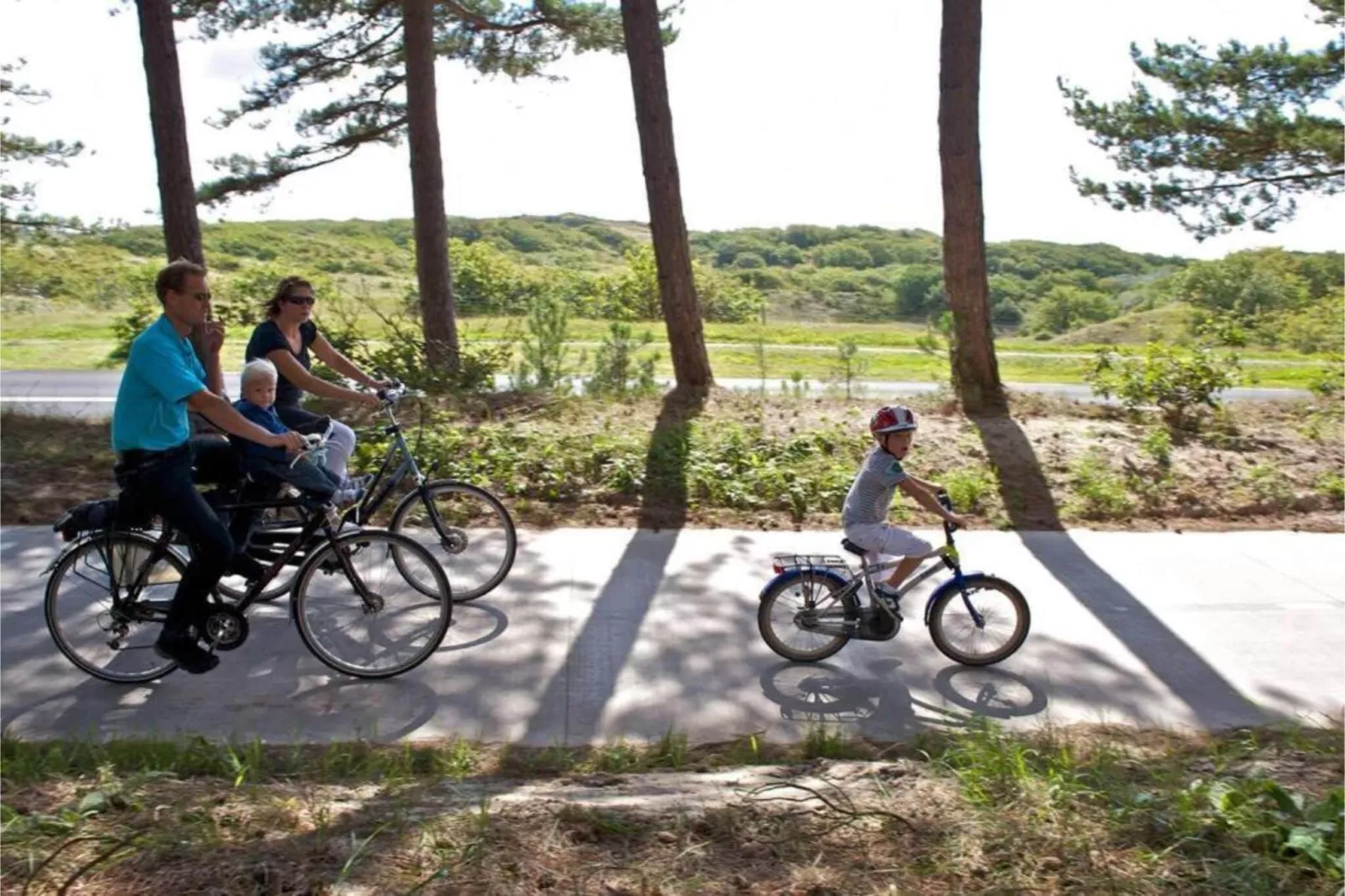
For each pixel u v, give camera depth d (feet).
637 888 12.44
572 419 39.65
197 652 18.95
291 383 23.04
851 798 14.83
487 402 43.14
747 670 20.86
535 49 56.70
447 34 56.44
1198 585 26.00
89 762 16.31
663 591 24.68
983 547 28.58
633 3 44.01
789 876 12.76
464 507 24.84
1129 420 41.52
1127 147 52.54
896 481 20.75
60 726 17.98
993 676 20.92
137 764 16.24
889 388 60.54
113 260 100.78
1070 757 16.78
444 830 13.46
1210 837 13.69
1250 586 25.98
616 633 22.31
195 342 36.32
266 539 20.33
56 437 37.60
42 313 88.84
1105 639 22.74
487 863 12.73
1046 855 13.30
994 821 14.03
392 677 20.04
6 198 50.83
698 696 19.74
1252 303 127.54
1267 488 33.58
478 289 107.96
